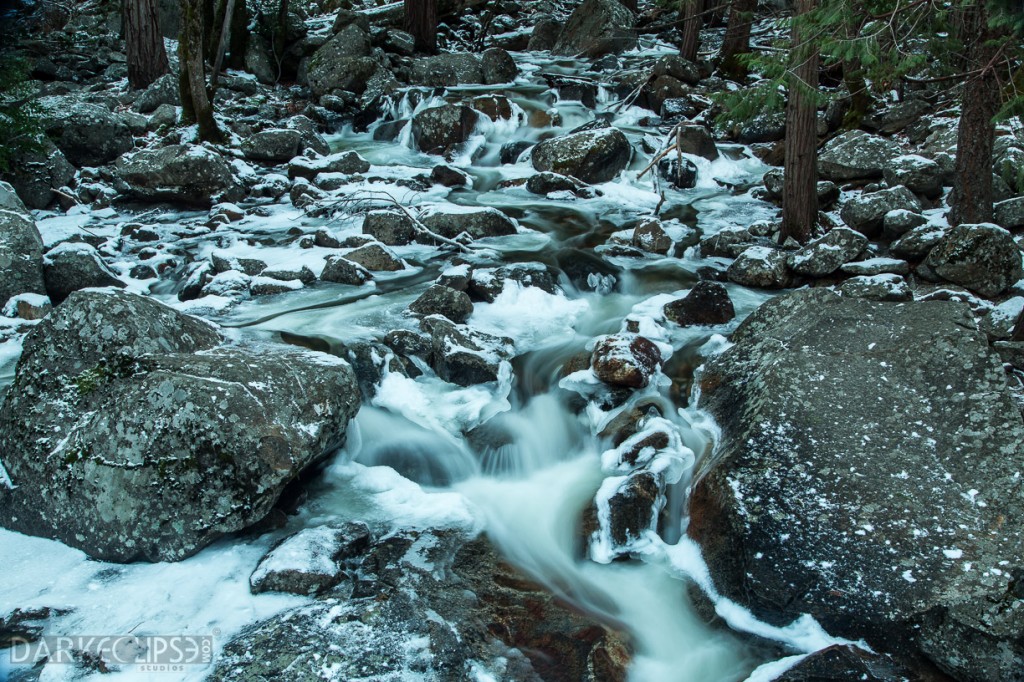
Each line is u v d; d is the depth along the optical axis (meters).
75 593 3.81
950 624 3.32
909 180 8.53
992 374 4.36
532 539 4.43
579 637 3.66
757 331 5.68
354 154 11.40
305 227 9.16
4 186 8.25
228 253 7.95
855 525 3.79
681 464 4.78
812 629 3.60
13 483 4.27
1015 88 5.59
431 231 8.52
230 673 3.34
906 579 3.51
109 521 4.02
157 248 8.59
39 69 15.15
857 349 4.85
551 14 20.34
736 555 3.92
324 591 3.82
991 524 3.65
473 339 6.02
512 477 5.07
